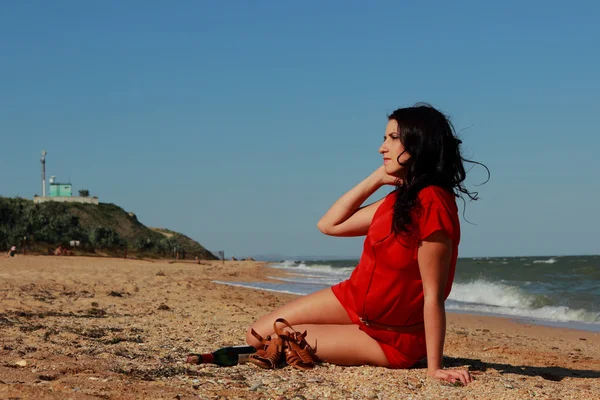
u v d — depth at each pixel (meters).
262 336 4.16
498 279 31.03
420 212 3.58
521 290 19.56
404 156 3.70
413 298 3.75
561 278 31.56
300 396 3.25
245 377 3.68
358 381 3.62
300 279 27.55
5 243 42.97
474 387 3.55
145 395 3.06
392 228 3.61
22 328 5.69
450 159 3.67
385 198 3.86
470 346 6.85
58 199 72.19
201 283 17.48
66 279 14.79
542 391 3.56
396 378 3.69
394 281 3.71
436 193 3.60
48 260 30.47
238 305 10.92
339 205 4.14
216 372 3.80
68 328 5.87
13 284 11.98
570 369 5.28
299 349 3.97
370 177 4.07
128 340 5.26
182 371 3.79
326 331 4.04
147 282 15.82
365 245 3.86
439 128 3.65
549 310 14.56
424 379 3.68
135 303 9.67
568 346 8.43
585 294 19.44
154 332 5.96
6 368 3.63
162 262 46.12
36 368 3.73
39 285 12.04
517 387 3.64
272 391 3.35
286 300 13.32
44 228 47.91
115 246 53.12
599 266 47.34
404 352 3.92
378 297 3.77
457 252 3.78
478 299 17.66
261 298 13.39
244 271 34.59
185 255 63.94
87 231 55.28
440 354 3.75
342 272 39.53
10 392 2.91
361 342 3.96
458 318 12.65
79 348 4.70
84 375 3.53
